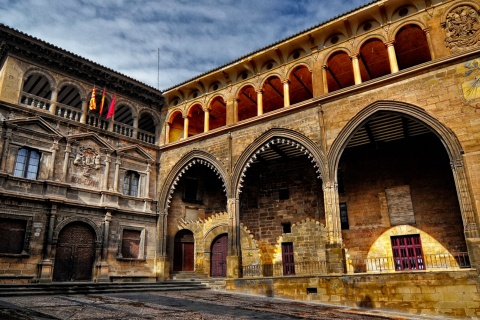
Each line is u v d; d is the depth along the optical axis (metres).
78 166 23.19
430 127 17.66
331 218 18.81
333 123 20.36
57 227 21.28
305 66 22.80
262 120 23.20
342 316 13.13
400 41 22.08
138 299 15.85
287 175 27.42
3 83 20.81
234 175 23.42
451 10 18.78
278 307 14.75
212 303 15.22
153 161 27.69
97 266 22.61
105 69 25.59
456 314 14.33
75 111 23.94
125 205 25.20
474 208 15.67
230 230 22.53
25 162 21.00
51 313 11.20
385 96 19.12
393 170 23.48
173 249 27.16
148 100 28.66
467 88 17.17
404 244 22.20
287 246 26.09
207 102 26.94
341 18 21.11
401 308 15.31
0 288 16.72
